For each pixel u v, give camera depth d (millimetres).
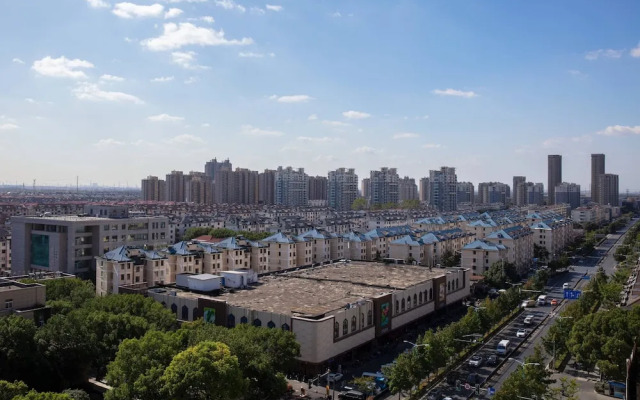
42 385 105000
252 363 98500
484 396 116625
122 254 190000
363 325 143125
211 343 92250
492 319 158000
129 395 87938
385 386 121562
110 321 116750
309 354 124312
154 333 100875
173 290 159250
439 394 118750
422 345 117188
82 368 110438
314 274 194125
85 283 169875
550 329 143625
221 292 159375
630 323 118062
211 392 85438
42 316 121062
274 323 130250
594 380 128250
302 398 111562
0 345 100562
